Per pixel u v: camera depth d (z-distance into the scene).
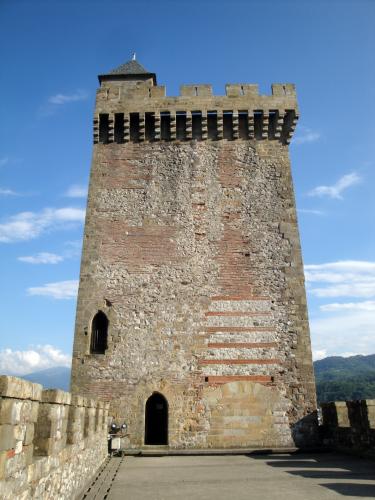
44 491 6.85
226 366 19.06
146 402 19.50
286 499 9.64
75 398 9.52
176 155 22.89
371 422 15.09
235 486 11.25
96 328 20.06
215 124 23.56
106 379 18.91
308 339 19.55
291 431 18.30
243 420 18.39
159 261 20.80
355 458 15.74
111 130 23.05
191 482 11.87
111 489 10.98
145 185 22.25
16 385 5.50
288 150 23.12
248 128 23.23
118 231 21.31
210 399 18.61
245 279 20.50
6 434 5.24
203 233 21.31
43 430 7.23
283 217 21.70
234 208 21.81
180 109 23.30
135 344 19.42
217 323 19.73
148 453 17.38
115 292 20.23
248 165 22.73
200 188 22.19
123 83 24.97
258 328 19.69
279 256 20.94
